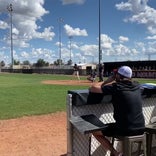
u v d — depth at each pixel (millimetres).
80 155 2850
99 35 25328
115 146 3051
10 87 13328
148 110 3432
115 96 2697
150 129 2855
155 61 23422
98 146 2982
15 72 46156
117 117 2695
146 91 3221
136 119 2682
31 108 7012
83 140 2861
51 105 7527
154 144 3357
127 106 2662
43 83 16812
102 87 2727
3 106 7332
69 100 2730
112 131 2734
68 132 2766
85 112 2867
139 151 2959
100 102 2865
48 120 5652
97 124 2750
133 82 2805
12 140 4211
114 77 2811
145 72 24062
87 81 19047
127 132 2654
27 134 4551
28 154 3627
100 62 24641
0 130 4793
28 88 12789
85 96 2760
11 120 5598
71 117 2752
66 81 19234
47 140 4230
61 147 3914
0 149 3795
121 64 25375
